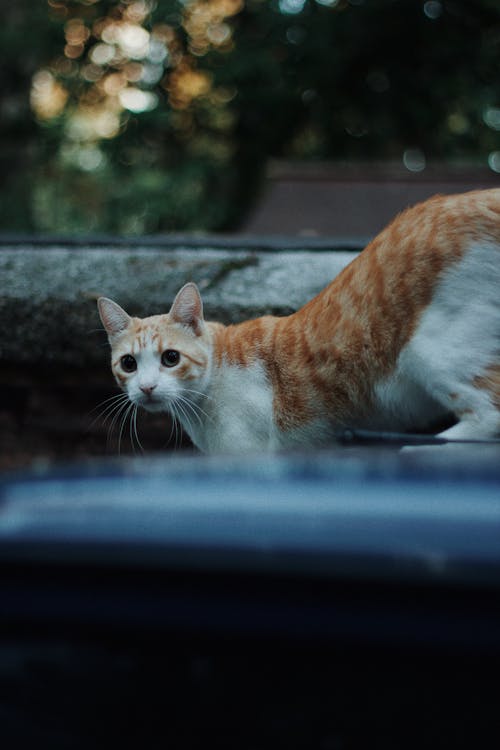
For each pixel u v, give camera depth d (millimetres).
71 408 4148
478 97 13891
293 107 14562
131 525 877
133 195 14219
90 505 932
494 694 778
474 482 891
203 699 822
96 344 3967
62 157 16156
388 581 797
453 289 2627
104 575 847
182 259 4043
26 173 15188
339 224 6441
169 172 14508
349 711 801
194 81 15000
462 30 14117
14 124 14938
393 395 2834
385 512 853
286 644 812
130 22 14836
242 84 14195
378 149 14867
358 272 2891
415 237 2713
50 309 3969
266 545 827
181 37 14688
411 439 2252
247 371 3105
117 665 838
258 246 4117
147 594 837
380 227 6344
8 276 4090
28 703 854
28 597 859
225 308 3781
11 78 14805
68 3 14664
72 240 4391
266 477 959
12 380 4117
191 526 862
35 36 14328
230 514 876
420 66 14445
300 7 14328
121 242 4312
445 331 2639
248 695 816
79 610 847
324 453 1140
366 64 14625
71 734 844
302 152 15578
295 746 808
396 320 2738
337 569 805
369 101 14656
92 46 14891
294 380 3023
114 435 4125
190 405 3170
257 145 15000
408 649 792
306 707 807
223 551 830
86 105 15312
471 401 2619
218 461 1081
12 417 4199
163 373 3113
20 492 1010
